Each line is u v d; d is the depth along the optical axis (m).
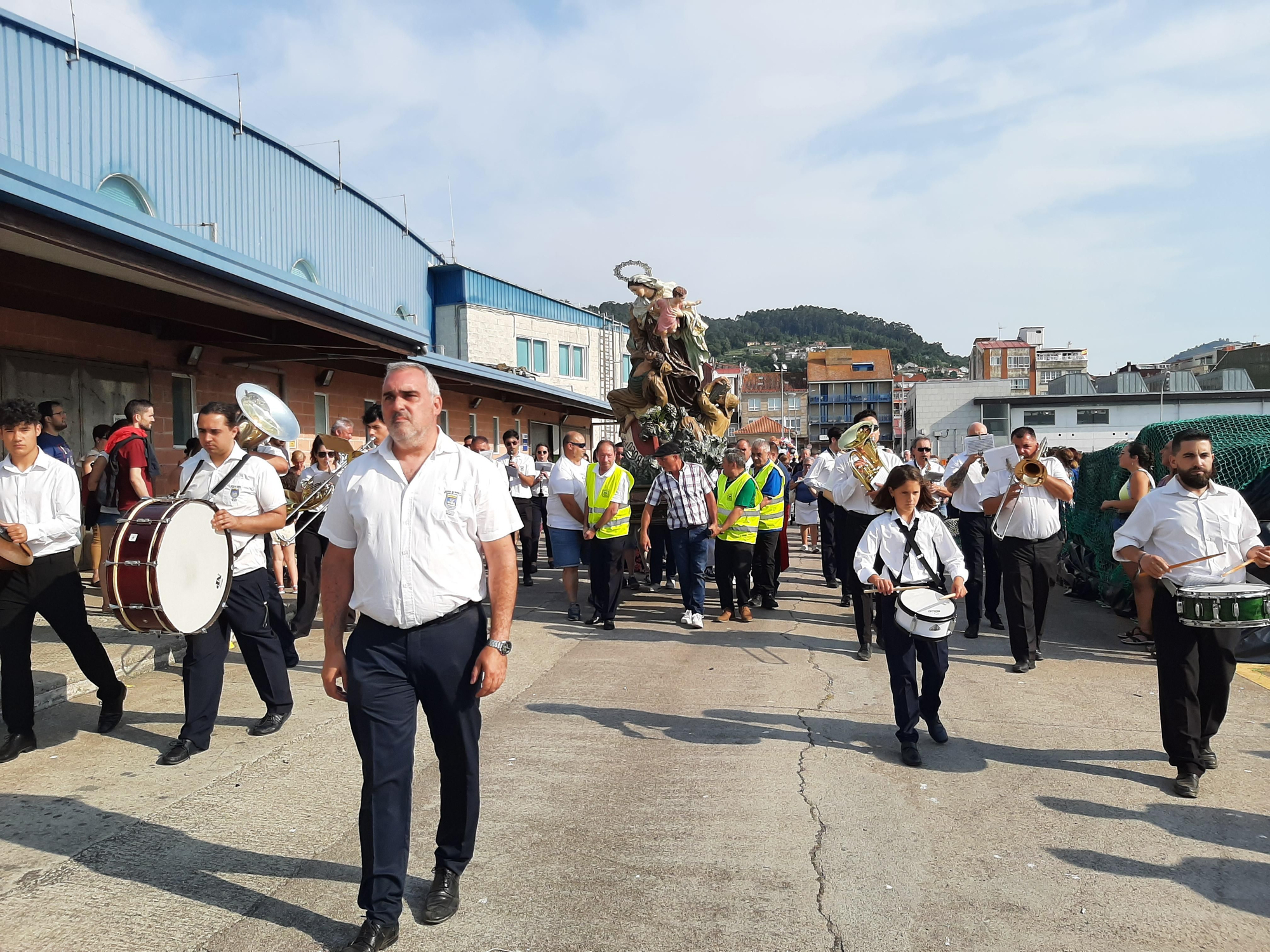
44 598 5.06
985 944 3.22
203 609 4.83
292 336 11.39
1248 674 7.19
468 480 3.36
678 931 3.29
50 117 11.12
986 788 4.75
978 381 64.31
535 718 6.01
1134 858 3.91
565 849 3.98
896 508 5.40
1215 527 4.88
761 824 4.26
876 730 5.77
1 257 7.12
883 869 3.80
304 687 6.61
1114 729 5.78
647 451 12.67
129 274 7.39
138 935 3.22
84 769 4.84
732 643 8.48
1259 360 67.56
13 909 3.37
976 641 8.68
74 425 9.84
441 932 3.29
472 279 28.34
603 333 36.06
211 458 5.38
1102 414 61.06
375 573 3.28
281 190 16.83
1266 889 3.63
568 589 9.62
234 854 3.88
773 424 92.81
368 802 3.23
